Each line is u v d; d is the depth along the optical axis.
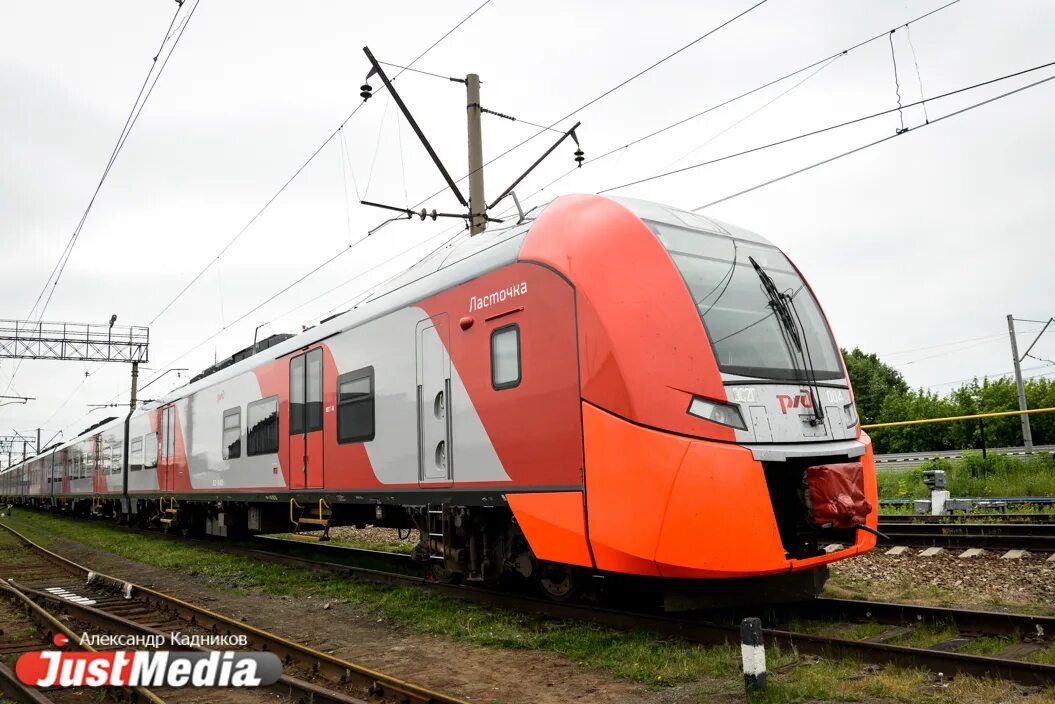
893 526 12.16
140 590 9.72
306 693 5.25
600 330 6.19
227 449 14.12
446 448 7.92
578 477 6.30
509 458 7.05
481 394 7.45
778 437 6.23
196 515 17.27
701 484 5.75
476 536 8.12
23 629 7.94
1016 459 17.70
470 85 13.11
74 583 11.57
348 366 9.95
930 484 14.57
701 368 6.02
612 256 6.44
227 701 5.43
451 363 7.93
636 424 5.93
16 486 45.56
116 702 5.45
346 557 12.94
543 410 6.68
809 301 7.46
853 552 6.58
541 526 6.67
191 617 8.11
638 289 6.26
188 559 13.56
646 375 5.98
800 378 6.67
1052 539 9.43
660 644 6.08
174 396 17.69
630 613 6.64
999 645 5.53
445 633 7.04
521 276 7.05
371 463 9.27
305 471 10.97
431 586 9.07
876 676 4.98
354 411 9.73
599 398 6.15
